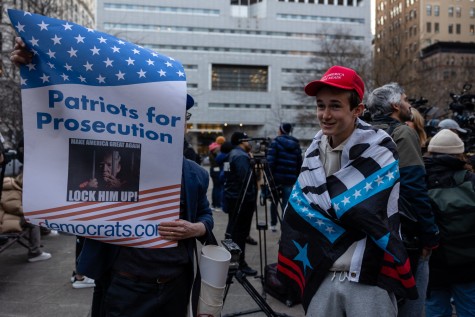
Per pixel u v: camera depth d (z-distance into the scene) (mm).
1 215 5426
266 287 4523
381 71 27047
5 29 10562
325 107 2137
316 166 2182
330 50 37938
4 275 5227
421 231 2578
